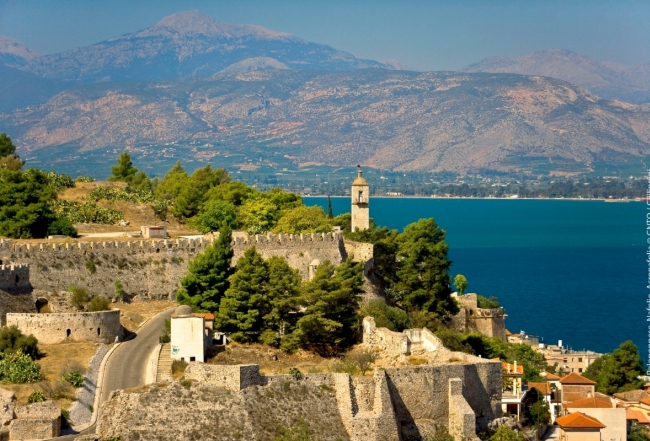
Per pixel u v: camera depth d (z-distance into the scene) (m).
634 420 199.38
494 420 150.88
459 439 142.38
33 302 183.88
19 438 139.62
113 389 153.38
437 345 164.00
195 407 136.12
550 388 195.25
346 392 141.12
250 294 172.62
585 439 174.25
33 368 153.12
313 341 170.62
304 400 140.12
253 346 167.50
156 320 183.75
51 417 141.75
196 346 157.25
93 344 167.50
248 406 136.75
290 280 176.62
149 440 133.00
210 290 177.75
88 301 187.12
